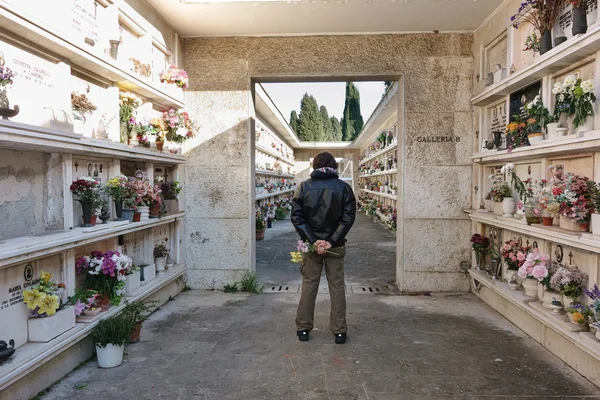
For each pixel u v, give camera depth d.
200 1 4.06
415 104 4.92
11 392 2.28
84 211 3.11
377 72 4.91
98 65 3.14
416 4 4.10
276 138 17.64
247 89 5.04
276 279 5.76
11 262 2.24
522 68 3.55
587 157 2.98
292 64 4.98
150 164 4.26
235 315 4.11
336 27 4.73
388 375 2.81
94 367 2.91
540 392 2.57
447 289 4.96
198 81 5.08
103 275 3.22
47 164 2.91
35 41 2.60
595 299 2.64
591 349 2.54
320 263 3.44
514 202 4.02
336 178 3.47
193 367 2.93
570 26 3.06
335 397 2.52
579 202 2.80
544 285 3.32
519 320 3.71
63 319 2.73
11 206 2.60
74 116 3.13
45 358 2.48
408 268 4.98
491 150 4.21
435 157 4.92
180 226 5.04
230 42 5.04
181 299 4.68
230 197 5.10
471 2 4.07
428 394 2.55
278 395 2.54
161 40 4.45
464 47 4.88
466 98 4.90
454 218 4.94
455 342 3.39
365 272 6.24
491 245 4.58
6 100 2.21
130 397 2.51
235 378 2.77
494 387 2.63
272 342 3.40
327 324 3.86
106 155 3.36
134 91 4.07
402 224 4.97
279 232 11.84
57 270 2.95
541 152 3.17
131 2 3.77
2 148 2.51
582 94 2.70
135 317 3.27
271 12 4.30
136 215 3.77
